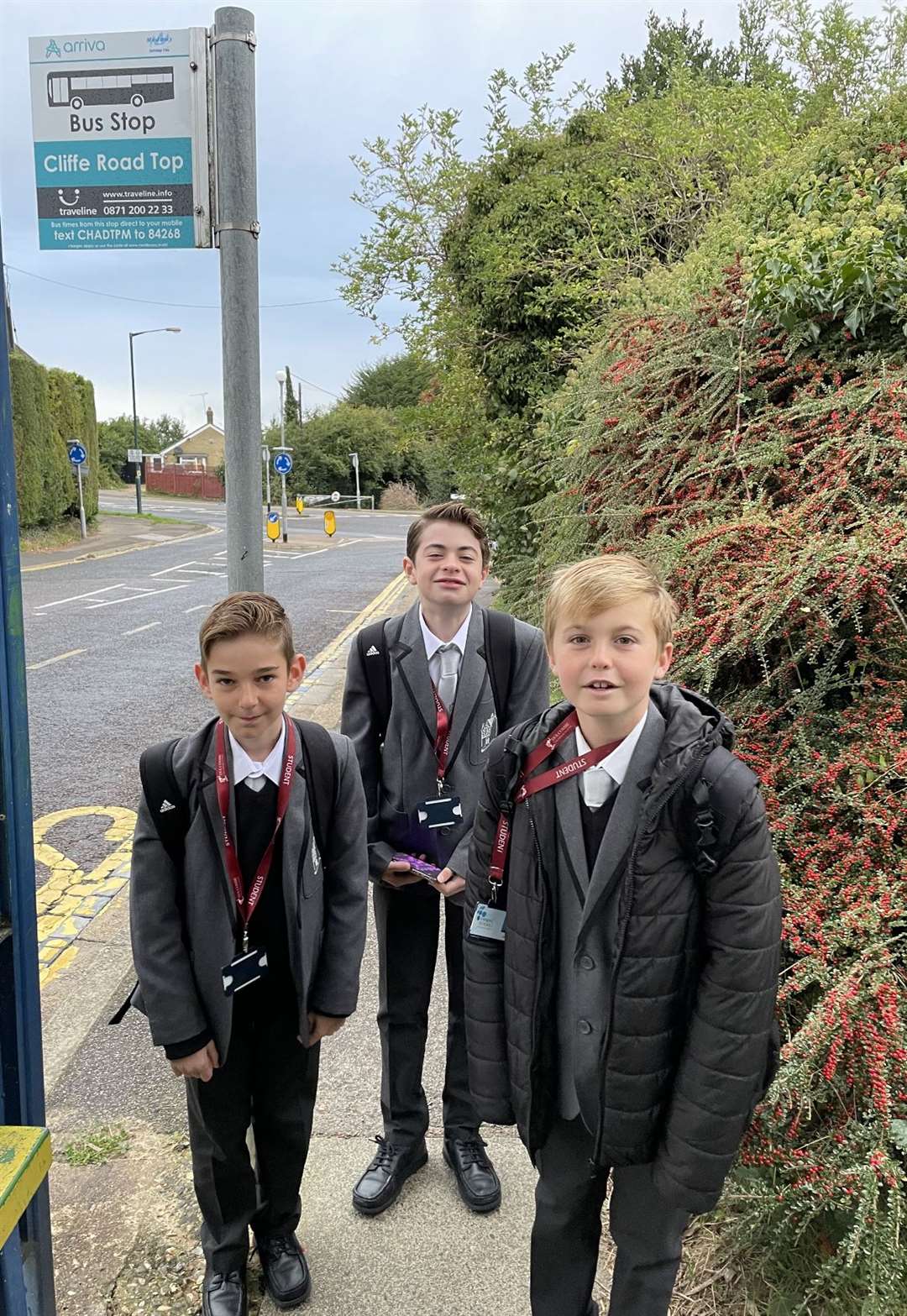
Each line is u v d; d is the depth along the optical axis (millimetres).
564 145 8938
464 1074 2328
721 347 3189
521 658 2271
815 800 2166
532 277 7734
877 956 1825
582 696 1491
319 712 6828
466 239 9133
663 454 3283
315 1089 2064
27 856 1420
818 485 2545
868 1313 1572
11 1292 1312
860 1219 1588
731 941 1433
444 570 2152
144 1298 2027
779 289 2932
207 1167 1934
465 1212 2246
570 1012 1622
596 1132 1580
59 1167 2434
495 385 8500
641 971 1486
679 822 1460
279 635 1763
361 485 55656
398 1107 2303
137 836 1812
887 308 2715
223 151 2414
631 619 1462
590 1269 1810
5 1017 1408
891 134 4031
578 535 3943
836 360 2867
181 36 2381
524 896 1625
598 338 5254
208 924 1804
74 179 2488
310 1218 2229
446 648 2240
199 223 2477
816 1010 1762
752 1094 1490
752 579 2348
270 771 1823
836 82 6543
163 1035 1796
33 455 22016
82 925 3879
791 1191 1757
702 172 7066
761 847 1428
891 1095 1732
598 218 7430
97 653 9531
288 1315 1975
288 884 1829
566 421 4523
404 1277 2064
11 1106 1428
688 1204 1523
